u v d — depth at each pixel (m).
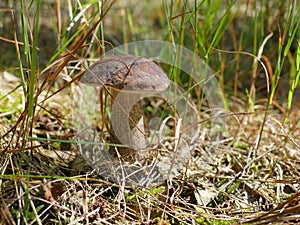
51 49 0.67
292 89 0.41
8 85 0.51
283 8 0.58
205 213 0.34
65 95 0.53
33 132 0.42
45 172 0.35
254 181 0.38
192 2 0.57
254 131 0.47
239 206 0.35
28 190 0.30
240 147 0.44
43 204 0.31
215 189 0.37
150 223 0.32
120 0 0.87
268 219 0.31
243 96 0.58
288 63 0.65
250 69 0.66
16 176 0.29
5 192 0.31
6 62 0.58
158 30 0.82
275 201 0.36
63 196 0.32
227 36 0.74
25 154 0.36
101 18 0.34
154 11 0.92
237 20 0.76
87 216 0.30
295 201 0.34
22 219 0.30
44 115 0.46
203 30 0.48
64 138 0.38
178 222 0.33
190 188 0.36
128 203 0.34
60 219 0.31
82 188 0.32
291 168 0.40
